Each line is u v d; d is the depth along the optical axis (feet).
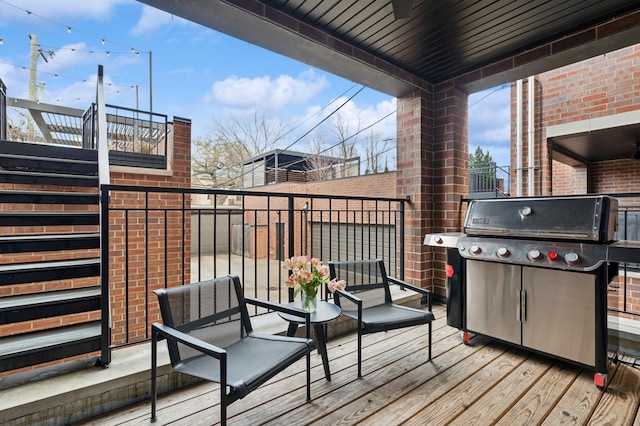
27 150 11.15
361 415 5.63
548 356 7.39
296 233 34.63
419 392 6.37
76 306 6.71
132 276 16.97
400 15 6.78
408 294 11.51
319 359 7.79
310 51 9.60
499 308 8.19
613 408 5.89
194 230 41.88
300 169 47.09
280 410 5.75
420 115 12.23
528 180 17.40
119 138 21.97
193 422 5.41
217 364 5.30
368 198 11.39
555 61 10.12
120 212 16.81
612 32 8.63
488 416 5.64
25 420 4.99
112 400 5.75
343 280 7.62
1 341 5.93
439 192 12.44
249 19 8.09
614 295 7.45
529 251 7.45
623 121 14.44
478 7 8.25
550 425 5.41
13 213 8.42
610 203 6.81
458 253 9.01
